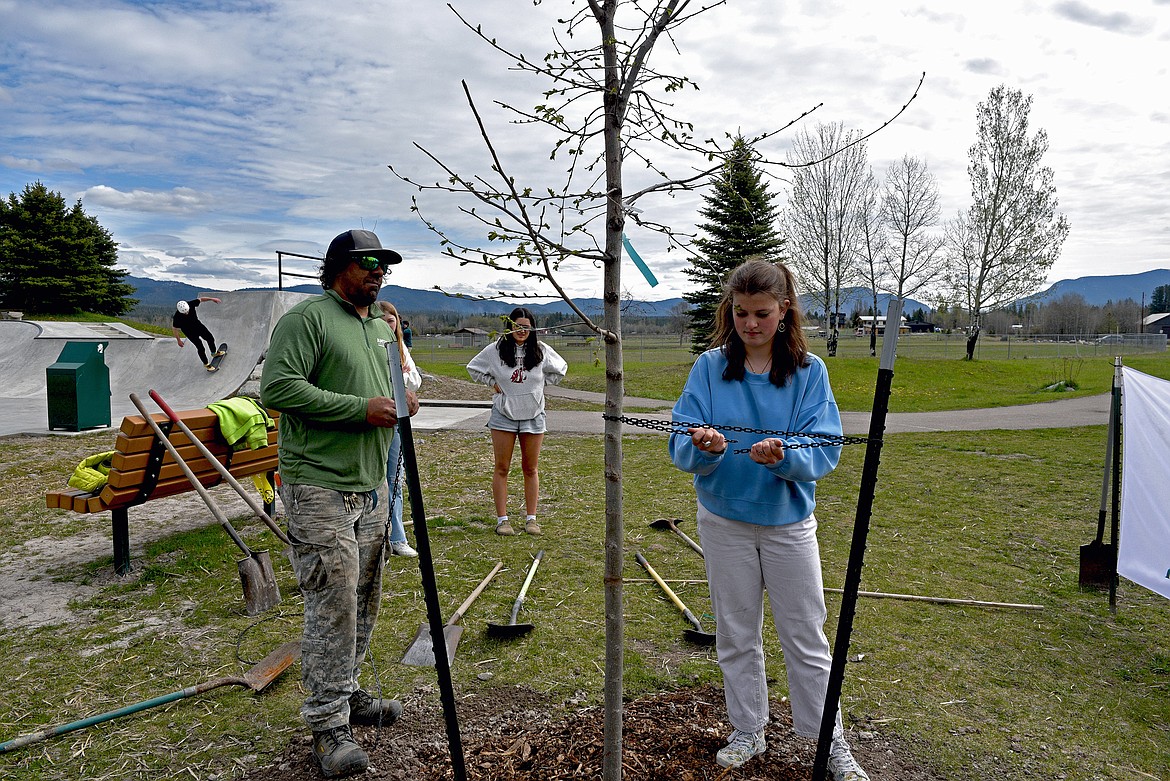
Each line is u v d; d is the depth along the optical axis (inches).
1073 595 194.2
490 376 240.4
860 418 602.2
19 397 595.2
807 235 1449.3
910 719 130.6
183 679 145.7
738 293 96.7
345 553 114.3
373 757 117.1
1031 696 140.8
